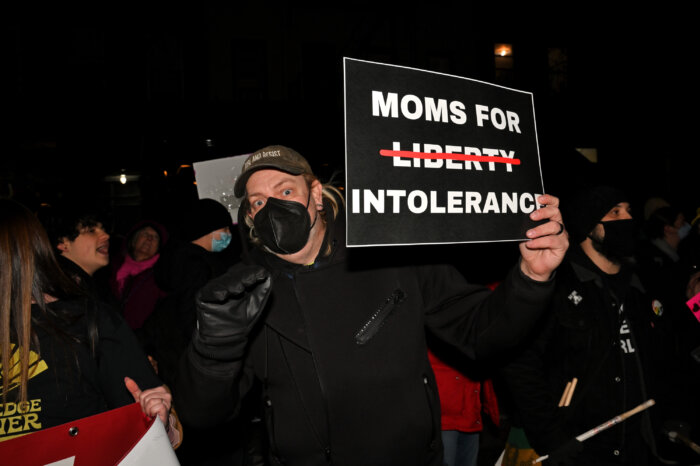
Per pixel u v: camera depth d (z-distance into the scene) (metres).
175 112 11.11
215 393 1.32
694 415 2.24
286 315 1.55
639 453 2.14
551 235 1.29
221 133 11.32
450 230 1.32
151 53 12.20
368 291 1.57
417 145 1.32
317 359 1.49
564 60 14.39
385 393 1.50
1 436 1.39
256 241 1.65
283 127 11.52
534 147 1.51
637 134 13.67
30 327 1.42
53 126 10.66
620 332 2.17
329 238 1.60
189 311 2.82
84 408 1.50
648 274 2.64
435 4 13.78
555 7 14.16
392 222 1.26
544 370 2.20
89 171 10.98
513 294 1.35
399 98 1.32
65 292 1.53
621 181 13.63
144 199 10.96
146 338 2.86
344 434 1.48
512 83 14.18
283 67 12.79
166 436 1.22
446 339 1.63
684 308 2.51
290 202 1.48
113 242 4.73
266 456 1.82
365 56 13.41
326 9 13.14
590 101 13.51
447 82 1.39
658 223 4.99
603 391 2.09
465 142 1.39
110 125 10.83
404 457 1.50
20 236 1.44
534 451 2.37
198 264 2.92
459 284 1.60
